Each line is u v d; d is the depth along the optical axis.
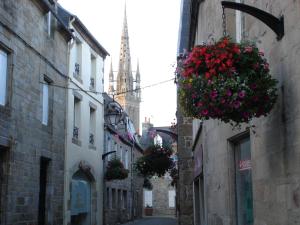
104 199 27.11
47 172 17.70
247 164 7.33
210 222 10.81
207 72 4.98
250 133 6.65
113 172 27.22
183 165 20.16
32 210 15.55
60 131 19.03
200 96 4.99
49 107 17.70
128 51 95.88
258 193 6.21
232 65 4.93
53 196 17.98
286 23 5.07
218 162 9.30
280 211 5.29
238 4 5.32
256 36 6.23
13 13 14.12
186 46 18.47
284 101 5.12
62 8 20.88
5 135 13.52
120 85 93.25
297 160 4.77
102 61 26.77
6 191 13.62
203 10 11.98
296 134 4.80
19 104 14.56
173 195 60.53
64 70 19.56
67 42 19.97
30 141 15.47
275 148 5.45
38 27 16.33
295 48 4.83
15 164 14.19
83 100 22.73
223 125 8.66
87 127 23.48
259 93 4.86
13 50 14.09
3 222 13.48
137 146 42.50
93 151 24.72
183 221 19.98
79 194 21.91
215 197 9.84
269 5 5.70
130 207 38.44
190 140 20.12
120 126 34.78
